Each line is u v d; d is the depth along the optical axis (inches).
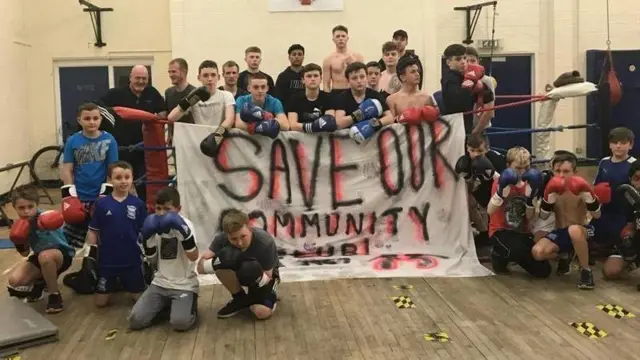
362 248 213.6
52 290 174.2
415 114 209.9
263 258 163.5
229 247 160.7
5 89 386.0
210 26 381.4
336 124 208.8
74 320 167.9
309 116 215.6
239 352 144.9
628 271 200.8
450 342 147.4
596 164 410.6
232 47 382.9
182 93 247.3
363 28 384.8
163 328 161.2
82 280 189.8
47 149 362.3
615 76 386.9
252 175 209.5
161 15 422.6
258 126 203.2
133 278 177.5
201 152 207.0
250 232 160.7
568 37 424.5
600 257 214.8
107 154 195.2
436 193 213.3
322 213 212.5
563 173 188.7
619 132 197.6
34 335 149.9
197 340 152.6
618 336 148.7
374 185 213.5
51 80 425.7
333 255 212.2
